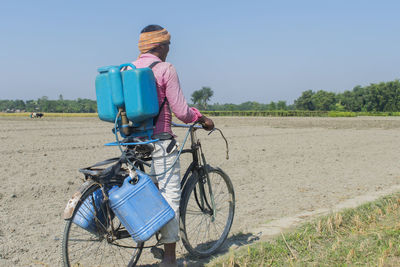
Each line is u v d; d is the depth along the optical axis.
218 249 3.82
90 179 2.86
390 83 127.62
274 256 3.48
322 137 17.44
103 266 3.38
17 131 21.28
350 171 8.55
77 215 2.83
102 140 15.55
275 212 5.29
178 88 2.99
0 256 3.61
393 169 8.83
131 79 2.72
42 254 3.70
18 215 4.95
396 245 3.58
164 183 3.11
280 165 9.28
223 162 9.58
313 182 7.35
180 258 3.64
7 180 6.96
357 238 3.87
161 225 2.82
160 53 3.09
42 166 8.61
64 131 21.50
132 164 2.87
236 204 5.72
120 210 2.77
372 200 5.62
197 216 4.80
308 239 3.86
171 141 3.07
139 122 2.92
